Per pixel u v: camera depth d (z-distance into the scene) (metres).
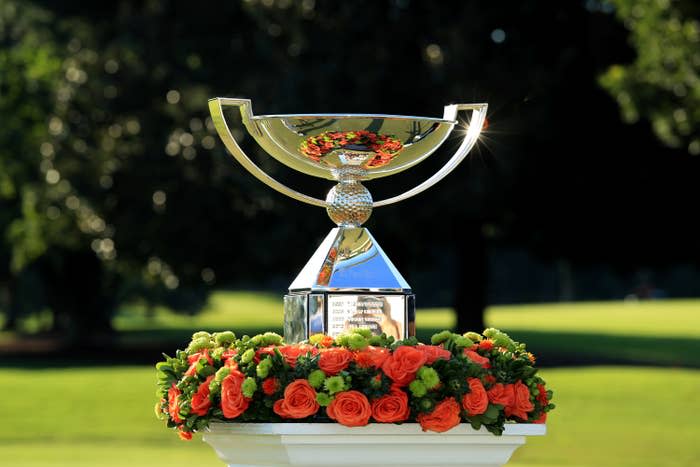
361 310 4.23
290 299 4.36
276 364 3.99
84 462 12.82
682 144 22.20
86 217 29.36
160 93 28.89
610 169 26.23
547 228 27.16
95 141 29.16
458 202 24.20
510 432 4.07
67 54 32.22
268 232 28.19
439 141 4.48
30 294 51.50
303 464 3.96
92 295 36.38
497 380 4.10
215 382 4.05
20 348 35.41
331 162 4.46
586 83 25.38
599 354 32.16
